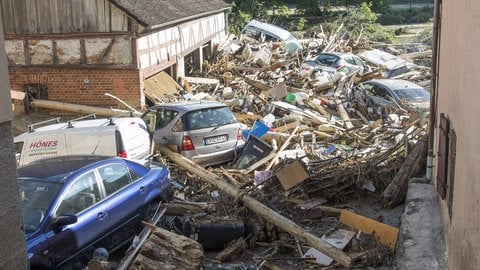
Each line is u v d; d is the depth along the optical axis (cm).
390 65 2741
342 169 1119
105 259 744
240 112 1933
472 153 551
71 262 762
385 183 1114
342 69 2453
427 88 2181
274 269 827
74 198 796
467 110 602
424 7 6109
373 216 1033
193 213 963
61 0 1950
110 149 1173
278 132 1580
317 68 2577
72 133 1185
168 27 2242
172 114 1340
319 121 1736
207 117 1347
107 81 1980
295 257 871
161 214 916
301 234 877
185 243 743
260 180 1145
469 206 554
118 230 853
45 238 725
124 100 1988
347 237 896
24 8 1978
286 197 1057
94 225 803
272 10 5494
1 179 358
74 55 1980
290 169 1067
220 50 3064
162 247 739
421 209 897
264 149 1337
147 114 1404
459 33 721
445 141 805
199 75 2706
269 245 915
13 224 369
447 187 768
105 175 866
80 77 1991
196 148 1316
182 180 1206
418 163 1102
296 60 2816
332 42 3316
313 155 1334
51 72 2005
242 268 818
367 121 1842
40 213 754
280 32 3444
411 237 796
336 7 5575
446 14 930
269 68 2608
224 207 995
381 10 5681
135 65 1948
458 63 719
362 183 1105
